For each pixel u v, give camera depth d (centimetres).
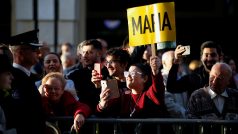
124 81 942
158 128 851
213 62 1048
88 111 868
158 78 879
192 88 1029
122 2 1789
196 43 1798
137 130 859
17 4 1565
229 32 1806
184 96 1030
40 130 823
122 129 866
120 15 1789
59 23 1584
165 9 910
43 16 1575
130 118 873
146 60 1068
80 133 865
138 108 886
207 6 1823
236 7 1802
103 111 866
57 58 1025
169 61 1037
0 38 868
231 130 852
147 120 849
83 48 995
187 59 1330
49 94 874
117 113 884
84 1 1609
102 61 1076
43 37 1578
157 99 881
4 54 790
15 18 1564
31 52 859
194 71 1117
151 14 916
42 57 1223
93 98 955
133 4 1777
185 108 1026
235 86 1148
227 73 922
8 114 788
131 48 1070
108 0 1786
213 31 1814
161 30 910
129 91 913
